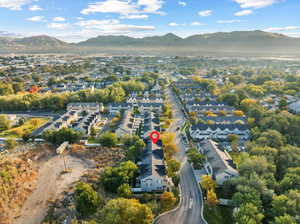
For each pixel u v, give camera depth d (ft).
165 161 292.40
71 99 558.15
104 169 270.46
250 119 390.01
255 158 245.65
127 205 186.29
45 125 404.98
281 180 230.07
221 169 252.21
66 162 303.68
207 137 374.84
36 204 227.61
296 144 311.06
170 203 215.92
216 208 219.82
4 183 239.50
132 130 393.50
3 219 207.31
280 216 168.14
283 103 495.41
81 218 203.92
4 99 531.09
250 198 193.57
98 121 456.04
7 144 337.11
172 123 440.86
